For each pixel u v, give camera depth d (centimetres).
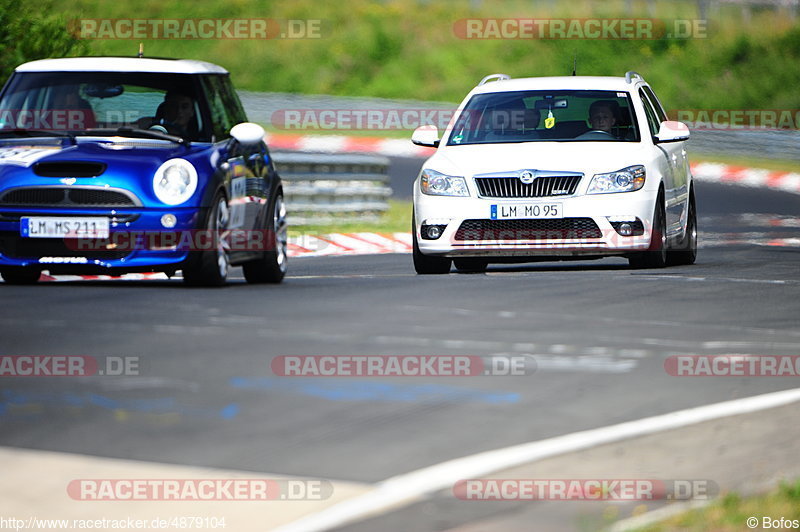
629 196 4712
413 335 3067
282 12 16138
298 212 7525
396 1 16588
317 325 3200
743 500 1753
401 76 15438
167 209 4009
